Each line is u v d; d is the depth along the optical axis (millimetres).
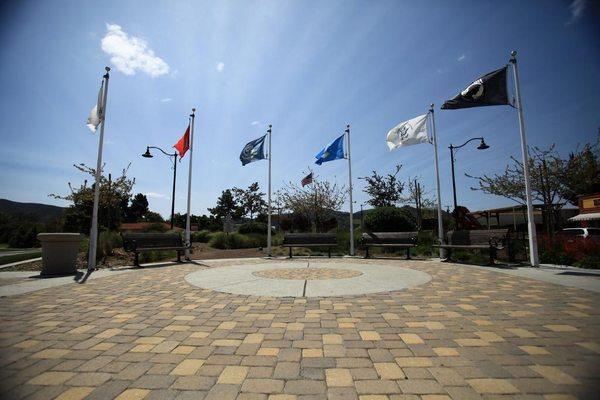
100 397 2594
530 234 9938
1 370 3080
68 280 8164
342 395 2615
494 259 11547
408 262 11688
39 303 5707
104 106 11016
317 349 3555
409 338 3846
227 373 3014
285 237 14336
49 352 3516
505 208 29359
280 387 2756
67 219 33969
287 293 6332
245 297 6043
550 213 18953
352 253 14539
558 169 20703
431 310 5047
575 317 4570
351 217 14719
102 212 24250
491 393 2596
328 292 6383
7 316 4887
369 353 3428
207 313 4996
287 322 4516
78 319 4723
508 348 3496
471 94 10555
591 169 20672
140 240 11773
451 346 3580
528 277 7887
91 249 10227
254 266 10758
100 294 6430
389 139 13812
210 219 58156
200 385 2791
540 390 2627
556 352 3373
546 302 5430
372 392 2654
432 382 2797
